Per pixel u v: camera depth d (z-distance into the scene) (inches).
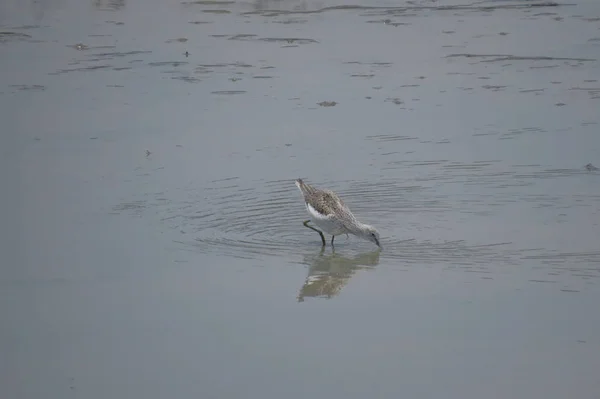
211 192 690.2
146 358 453.4
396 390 418.0
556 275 537.3
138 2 1336.1
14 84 949.8
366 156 754.8
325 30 1165.7
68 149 775.1
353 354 454.0
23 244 593.6
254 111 868.0
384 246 594.2
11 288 531.2
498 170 718.5
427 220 633.0
